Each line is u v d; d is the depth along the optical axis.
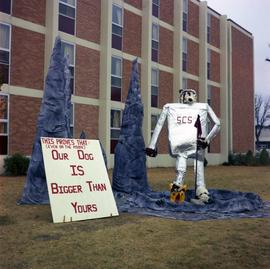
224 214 9.70
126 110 12.70
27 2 20.67
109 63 24.66
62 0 22.55
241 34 40.94
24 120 20.31
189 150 11.11
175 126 11.25
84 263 5.86
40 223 8.35
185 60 33.09
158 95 29.92
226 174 22.95
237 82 40.12
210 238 7.37
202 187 10.97
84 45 23.69
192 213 9.73
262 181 18.28
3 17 19.73
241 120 40.72
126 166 12.27
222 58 37.66
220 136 37.16
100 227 8.07
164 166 29.44
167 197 11.56
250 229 8.16
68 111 11.78
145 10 28.14
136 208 10.16
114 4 26.00
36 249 6.49
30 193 10.73
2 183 15.39
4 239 7.08
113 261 5.97
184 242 7.06
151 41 28.84
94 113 24.23
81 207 8.82
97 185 9.28
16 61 20.14
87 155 9.52
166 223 8.58
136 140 12.54
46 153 8.96
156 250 6.56
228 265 5.91
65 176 8.93
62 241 6.97
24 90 20.36
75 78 23.16
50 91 11.36
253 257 6.29
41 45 21.23
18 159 18.80
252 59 42.94
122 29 26.61
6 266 5.71
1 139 19.41
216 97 37.03
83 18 23.70
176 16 31.64
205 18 35.00
